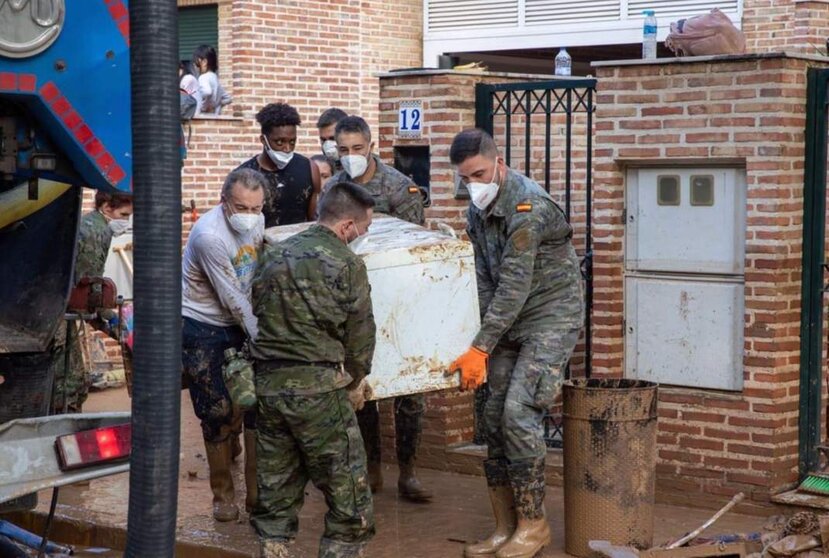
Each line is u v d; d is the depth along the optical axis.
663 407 8.52
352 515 6.66
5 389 6.54
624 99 8.62
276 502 6.79
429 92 9.53
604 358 8.81
